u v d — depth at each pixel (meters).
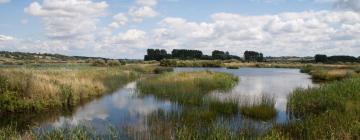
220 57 144.38
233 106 16.47
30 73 21.61
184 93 21.31
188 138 10.39
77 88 21.06
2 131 10.78
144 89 25.03
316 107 16.52
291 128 11.62
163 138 10.91
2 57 109.38
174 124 12.83
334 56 125.44
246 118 14.91
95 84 24.69
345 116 11.95
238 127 12.36
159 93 22.92
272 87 30.88
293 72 63.50
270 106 16.47
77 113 16.50
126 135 11.46
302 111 16.36
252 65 95.88
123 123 13.70
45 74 24.09
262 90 27.98
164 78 31.73
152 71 54.81
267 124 13.38
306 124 11.48
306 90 20.94
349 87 19.59
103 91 24.56
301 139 10.64
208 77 32.97
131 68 53.78
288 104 18.19
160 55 136.62
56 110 17.19
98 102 20.00
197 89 24.69
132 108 17.81
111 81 30.75
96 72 33.84
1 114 15.82
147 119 13.88
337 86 20.66
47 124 13.94
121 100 20.80
